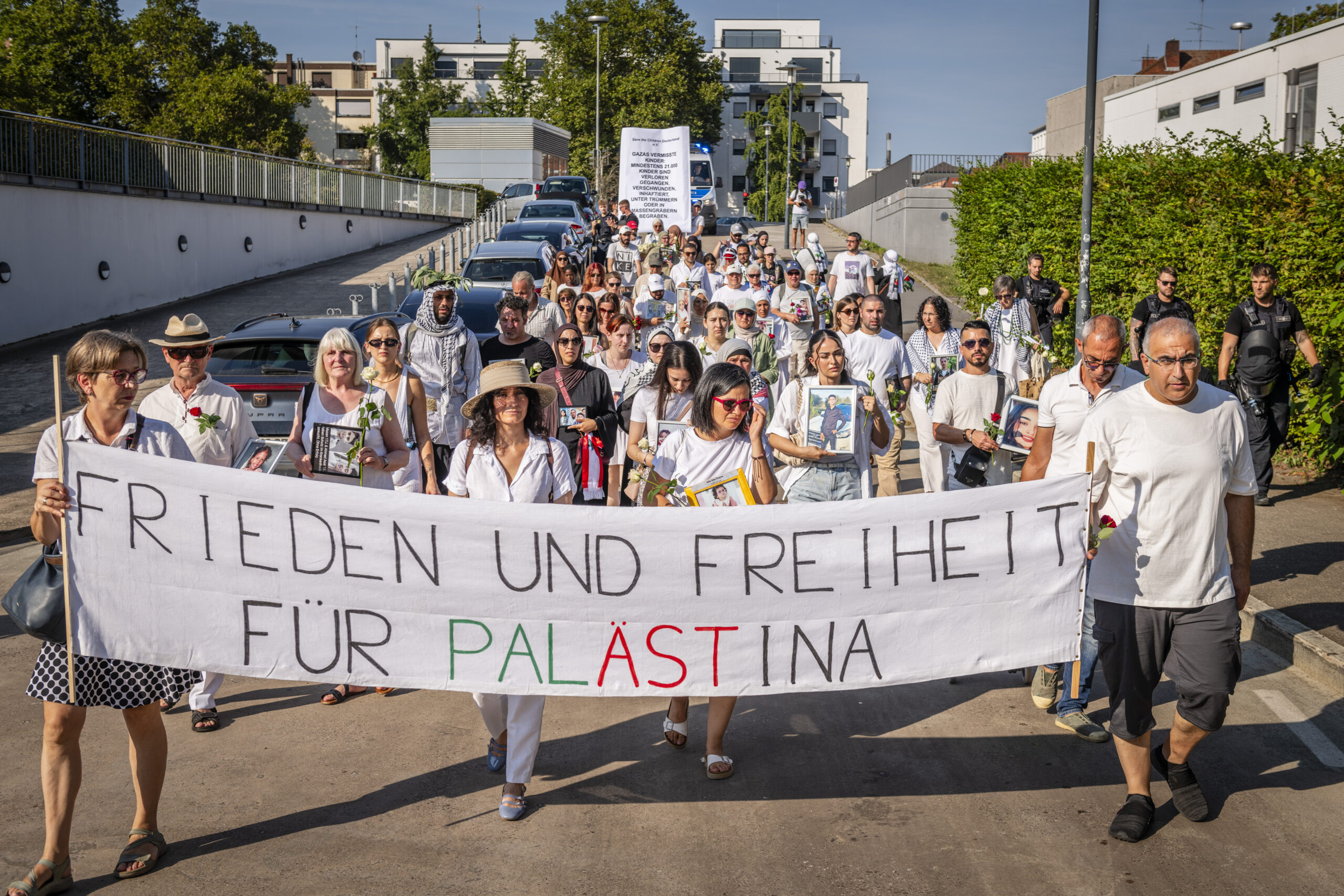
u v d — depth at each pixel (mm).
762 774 5078
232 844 4406
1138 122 28422
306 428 5723
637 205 25938
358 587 4559
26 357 17625
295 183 30531
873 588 4578
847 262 16406
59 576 4258
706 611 4590
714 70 72188
